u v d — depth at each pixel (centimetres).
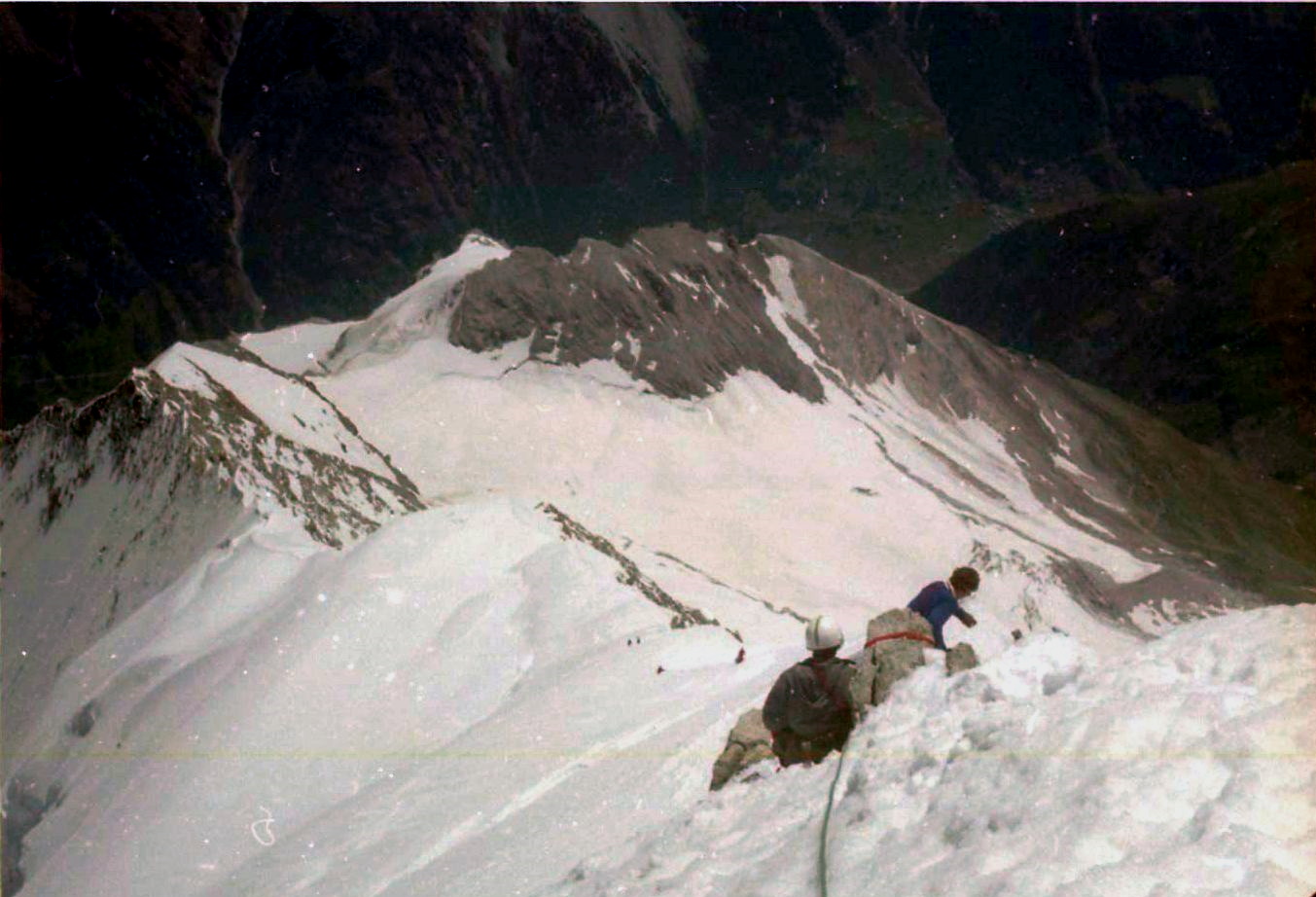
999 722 435
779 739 691
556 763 1265
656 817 980
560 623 1767
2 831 1744
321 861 1220
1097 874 317
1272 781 330
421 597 1830
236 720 1611
